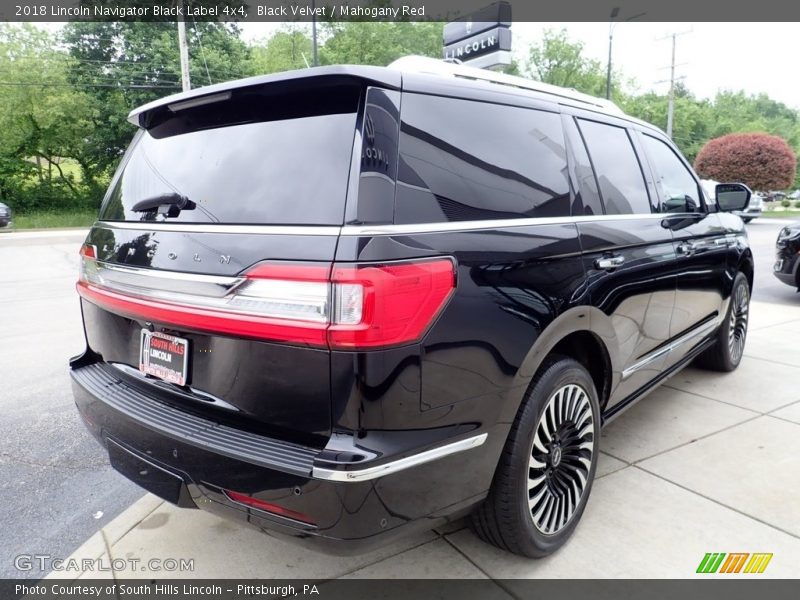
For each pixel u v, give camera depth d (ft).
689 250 11.10
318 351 5.28
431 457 5.68
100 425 7.32
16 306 25.77
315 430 5.45
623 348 8.94
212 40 102.12
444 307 5.65
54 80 94.63
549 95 8.50
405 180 5.70
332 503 5.26
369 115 5.66
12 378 15.66
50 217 94.07
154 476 6.53
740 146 97.55
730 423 11.77
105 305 7.45
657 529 8.20
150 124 7.97
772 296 26.21
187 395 6.39
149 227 6.82
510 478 6.78
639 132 10.70
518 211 6.95
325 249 5.26
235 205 6.12
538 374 7.15
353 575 7.39
